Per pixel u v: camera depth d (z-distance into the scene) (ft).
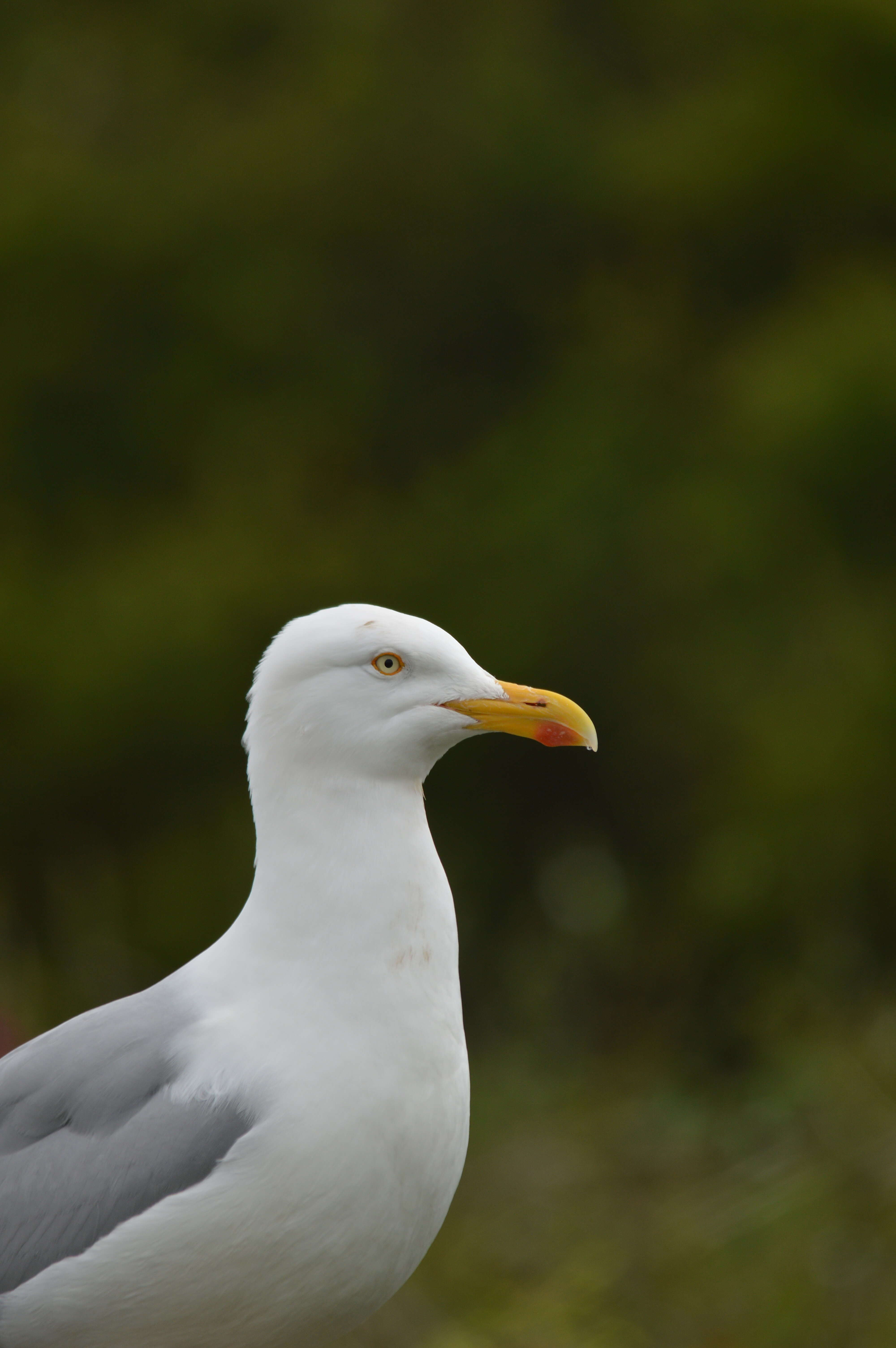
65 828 43.04
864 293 42.88
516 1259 25.53
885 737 38.09
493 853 42.86
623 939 38.34
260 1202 13.25
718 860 37.86
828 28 44.93
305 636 14.38
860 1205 24.04
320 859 14.05
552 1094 32.48
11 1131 14.15
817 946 34.47
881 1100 26.30
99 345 46.03
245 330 46.06
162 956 40.11
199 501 45.06
